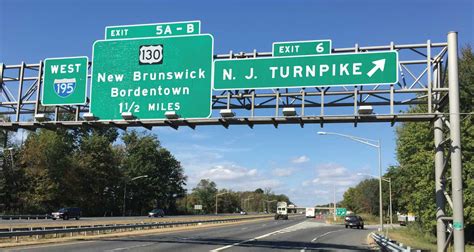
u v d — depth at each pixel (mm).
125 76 23109
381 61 20703
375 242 34750
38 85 24859
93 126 23922
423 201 44750
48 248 22828
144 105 22719
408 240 44219
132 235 35750
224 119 22078
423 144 45750
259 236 38938
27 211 82062
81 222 54156
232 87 21906
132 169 132125
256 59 21828
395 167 63969
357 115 20969
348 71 20891
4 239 26781
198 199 179625
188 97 22297
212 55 22312
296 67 21391
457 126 19719
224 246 27094
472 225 45938
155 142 141750
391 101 20859
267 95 22266
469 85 43625
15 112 25766
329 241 35594
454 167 19562
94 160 104188
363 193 148375
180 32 22828
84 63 23859
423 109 40875
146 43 23094
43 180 89938
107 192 115188
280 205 104938
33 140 94125
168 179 145375
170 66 22688
